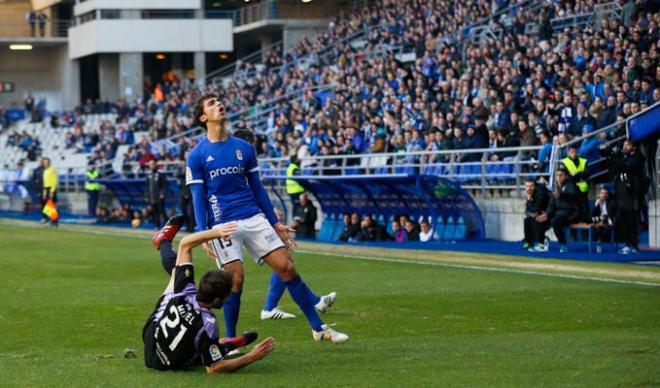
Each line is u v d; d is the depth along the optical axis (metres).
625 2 54.53
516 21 59.59
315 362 16.20
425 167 48.44
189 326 15.23
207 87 95.00
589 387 13.98
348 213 47.75
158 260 36.22
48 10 122.88
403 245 41.09
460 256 35.56
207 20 111.94
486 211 43.97
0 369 16.06
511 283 26.88
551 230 40.41
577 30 53.25
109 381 14.95
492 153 45.22
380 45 73.62
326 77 75.69
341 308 22.69
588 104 43.50
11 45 120.44
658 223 36.66
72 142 98.56
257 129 76.56
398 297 24.48
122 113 100.75
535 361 15.87
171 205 62.06
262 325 20.58
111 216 64.44
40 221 64.94
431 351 17.02
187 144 67.62
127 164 72.69
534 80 47.91
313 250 40.09
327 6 105.75
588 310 21.62
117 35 111.75
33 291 27.00
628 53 46.00
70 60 119.00
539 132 43.72
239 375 15.21
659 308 21.83
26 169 76.38
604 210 36.12
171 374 15.36
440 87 55.53
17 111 108.62
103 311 22.94
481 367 15.48
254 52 119.00
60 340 19.03
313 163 55.78
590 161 40.81
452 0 71.94
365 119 57.59
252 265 33.50
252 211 17.41
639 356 16.17
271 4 106.00
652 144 39.25
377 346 17.64
